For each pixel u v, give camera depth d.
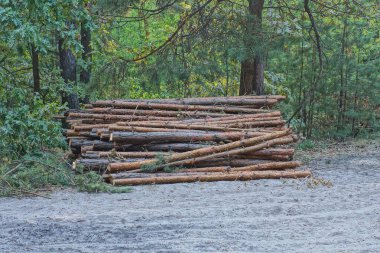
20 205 12.74
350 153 21.05
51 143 18.20
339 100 25.22
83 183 14.54
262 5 23.61
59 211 12.00
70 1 16.88
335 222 10.87
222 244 9.42
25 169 15.33
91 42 25.41
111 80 24.77
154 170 15.66
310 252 8.93
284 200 12.80
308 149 22.22
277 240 9.67
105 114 18.25
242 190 14.10
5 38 17.00
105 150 16.77
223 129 16.88
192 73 24.86
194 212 11.70
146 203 12.80
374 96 24.72
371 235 9.91
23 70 24.66
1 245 9.48
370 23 25.20
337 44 24.97
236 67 29.61
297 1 26.36
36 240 9.77
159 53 24.75
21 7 16.34
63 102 24.69
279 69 26.11
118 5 23.08
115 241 9.67
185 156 15.88
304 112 25.58
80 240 9.74
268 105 18.92
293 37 23.84
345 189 14.03
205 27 23.39
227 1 24.83
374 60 24.69
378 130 25.61
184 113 18.17
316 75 25.16
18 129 17.31
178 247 9.27
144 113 18.25
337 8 25.17
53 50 25.17
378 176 16.09
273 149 16.38
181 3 25.02
